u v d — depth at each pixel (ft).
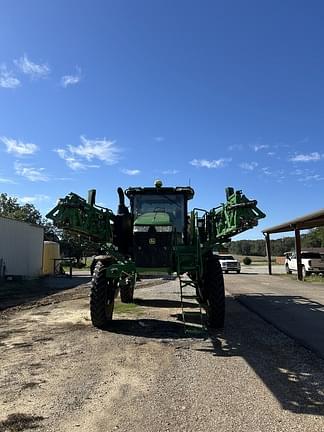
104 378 18.35
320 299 47.52
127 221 33.09
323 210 69.77
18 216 220.02
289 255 112.06
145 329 29.17
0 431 13.07
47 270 101.86
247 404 15.11
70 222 28.86
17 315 36.27
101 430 13.09
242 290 59.31
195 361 21.06
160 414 14.29
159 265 28.04
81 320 32.89
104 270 29.73
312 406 14.90
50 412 14.56
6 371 19.45
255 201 27.89
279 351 22.90
